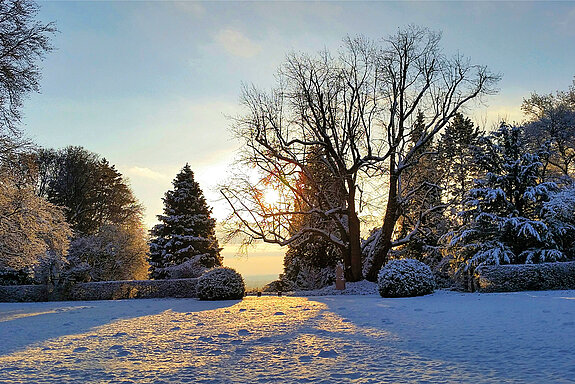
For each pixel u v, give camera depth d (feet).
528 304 45.06
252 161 95.71
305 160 94.48
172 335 36.88
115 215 159.53
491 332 31.96
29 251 80.38
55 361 28.12
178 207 132.16
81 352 30.89
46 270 99.30
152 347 31.81
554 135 119.65
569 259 77.05
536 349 26.12
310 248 116.98
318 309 51.55
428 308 47.42
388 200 95.30
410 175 101.71
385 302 56.90
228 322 43.37
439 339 30.66
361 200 104.22
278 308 55.01
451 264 90.63
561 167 115.75
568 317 35.32
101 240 131.64
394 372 22.66
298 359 26.25
